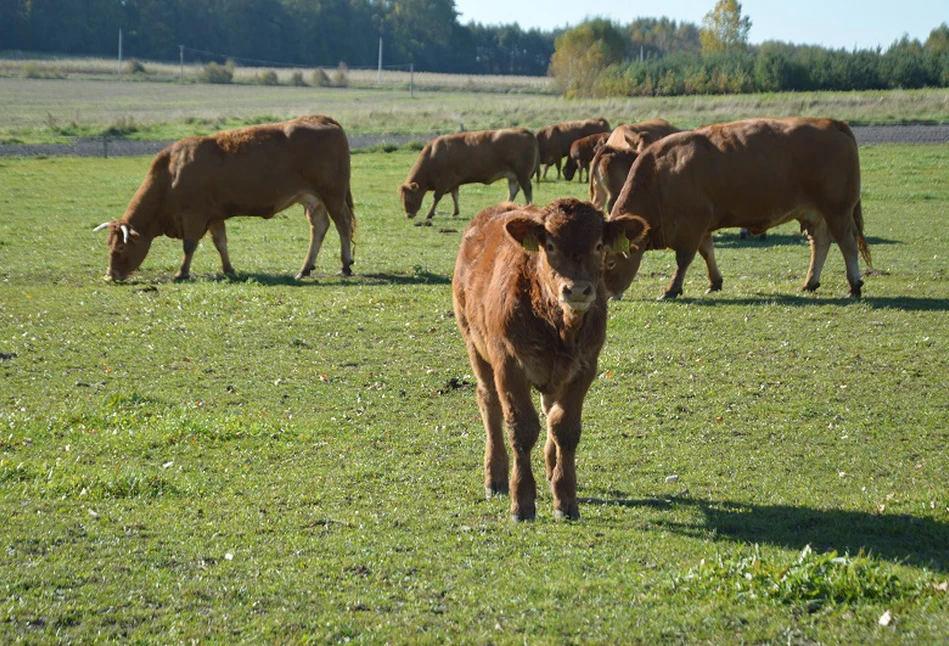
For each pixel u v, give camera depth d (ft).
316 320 57.52
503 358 28.32
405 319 57.82
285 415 41.24
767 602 21.89
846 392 43.32
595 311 27.96
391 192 127.34
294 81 468.34
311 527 28.43
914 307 59.47
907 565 24.40
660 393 43.52
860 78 277.03
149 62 574.56
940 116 195.11
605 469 34.24
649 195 63.72
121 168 145.07
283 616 22.08
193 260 81.87
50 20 565.12
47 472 32.76
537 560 25.52
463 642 20.65
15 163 149.07
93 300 63.98
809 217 64.44
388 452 36.14
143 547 26.53
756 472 33.73
